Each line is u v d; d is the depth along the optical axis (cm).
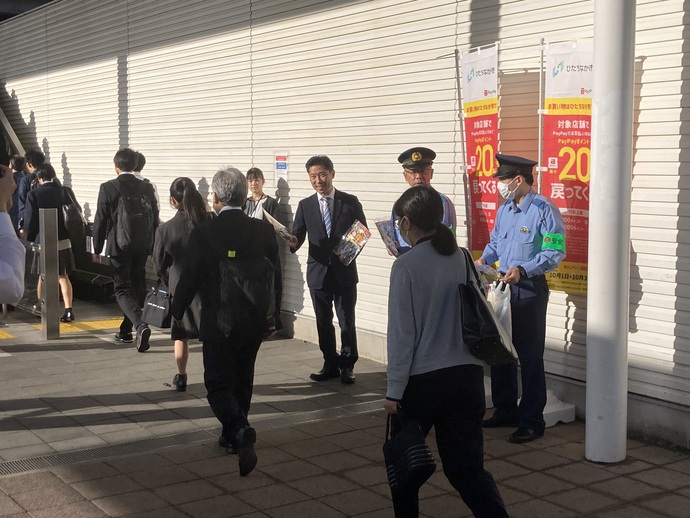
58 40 1349
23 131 1495
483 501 373
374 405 659
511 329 568
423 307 380
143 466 519
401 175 752
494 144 638
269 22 895
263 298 513
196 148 1028
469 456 377
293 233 738
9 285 285
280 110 889
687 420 548
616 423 524
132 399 671
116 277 852
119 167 851
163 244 650
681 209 545
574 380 618
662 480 500
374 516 447
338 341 835
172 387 705
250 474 507
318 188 713
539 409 573
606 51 500
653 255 562
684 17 535
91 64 1253
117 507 454
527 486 490
